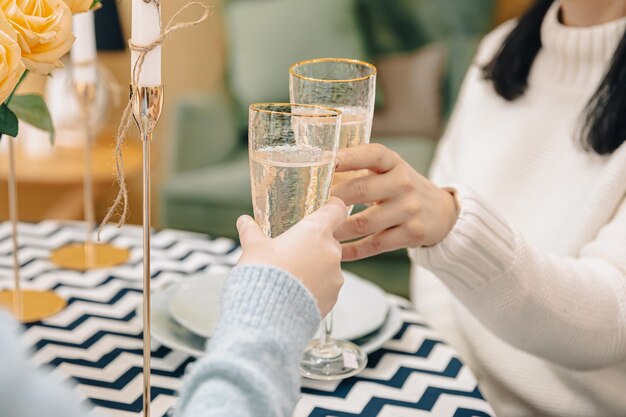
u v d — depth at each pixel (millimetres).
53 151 2525
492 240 1107
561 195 1445
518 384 1410
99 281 1323
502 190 1532
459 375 1095
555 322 1154
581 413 1344
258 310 657
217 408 591
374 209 1032
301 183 825
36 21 898
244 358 624
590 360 1207
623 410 1315
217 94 2887
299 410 992
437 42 3062
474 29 3070
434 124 2928
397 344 1172
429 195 1072
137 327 1179
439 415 999
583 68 1476
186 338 1115
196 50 3299
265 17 2850
